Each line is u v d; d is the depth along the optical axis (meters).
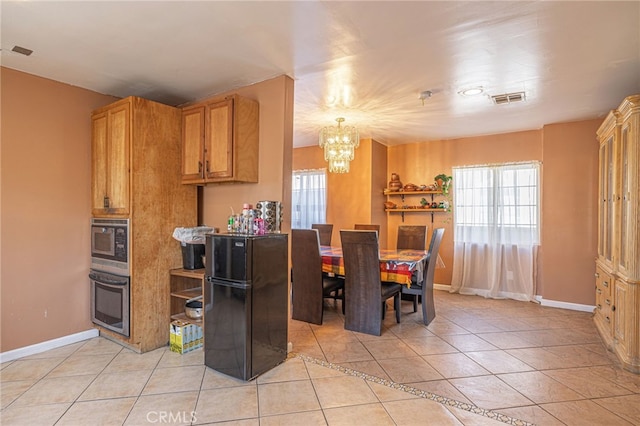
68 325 3.07
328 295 4.00
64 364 2.66
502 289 4.89
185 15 2.04
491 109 3.84
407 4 1.93
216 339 2.53
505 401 2.17
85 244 3.19
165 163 3.06
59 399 2.16
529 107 3.76
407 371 2.58
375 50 2.49
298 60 2.65
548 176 4.43
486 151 5.07
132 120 2.84
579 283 4.23
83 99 3.20
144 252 2.90
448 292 5.20
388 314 4.08
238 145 2.84
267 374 2.52
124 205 2.87
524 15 2.04
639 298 2.57
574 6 1.94
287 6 1.95
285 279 2.76
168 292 3.08
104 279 3.00
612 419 1.99
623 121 2.86
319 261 3.62
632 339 2.59
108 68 2.79
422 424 1.93
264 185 2.98
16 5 1.93
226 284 2.46
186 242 3.05
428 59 2.62
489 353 2.91
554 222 4.38
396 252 4.20
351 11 2.00
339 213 5.63
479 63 2.69
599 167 3.82
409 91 3.28
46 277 2.94
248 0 1.89
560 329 3.51
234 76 2.95
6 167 2.73
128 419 1.96
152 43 2.39
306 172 5.96
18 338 2.78
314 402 2.15
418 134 5.06
